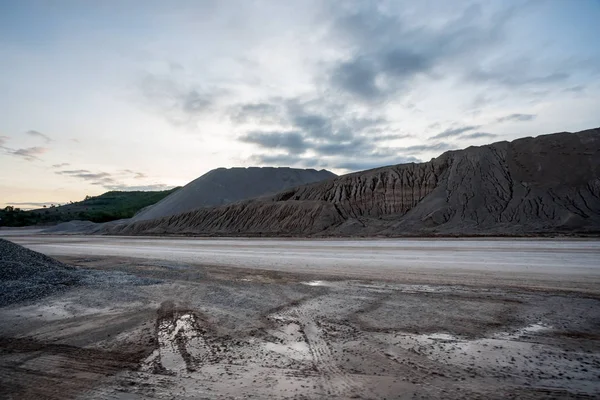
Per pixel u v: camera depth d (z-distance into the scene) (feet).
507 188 122.72
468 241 83.97
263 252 75.15
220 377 16.58
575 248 60.90
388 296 31.50
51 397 15.30
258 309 28.81
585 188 110.22
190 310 29.22
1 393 15.84
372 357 18.37
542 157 126.21
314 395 14.58
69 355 20.03
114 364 18.56
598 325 22.12
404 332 22.02
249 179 323.98
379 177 159.33
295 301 30.96
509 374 16.01
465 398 13.99
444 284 35.76
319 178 362.33
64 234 216.74
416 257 57.62
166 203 282.36
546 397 13.96
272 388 15.33
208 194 287.28
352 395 14.49
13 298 34.06
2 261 43.47
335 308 28.12
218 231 163.32
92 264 63.52
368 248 75.36
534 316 24.31
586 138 125.70
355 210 148.87
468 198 122.72
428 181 145.07
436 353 18.62
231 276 45.57
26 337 23.44
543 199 110.73
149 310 29.66
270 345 20.63
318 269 49.01
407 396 14.26
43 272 44.06
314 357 18.62
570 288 32.12
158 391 15.39
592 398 13.79
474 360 17.61
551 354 18.04
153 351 20.25
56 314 29.12
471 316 24.82
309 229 139.33
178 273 49.03
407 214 132.98
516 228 99.25
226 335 22.67
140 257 73.87
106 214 392.06
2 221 356.18
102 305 31.81
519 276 38.24
